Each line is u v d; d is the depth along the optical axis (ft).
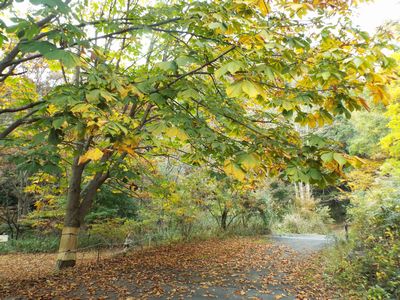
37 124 8.78
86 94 7.64
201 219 47.26
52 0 5.81
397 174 29.60
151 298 16.87
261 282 21.03
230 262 27.78
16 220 47.26
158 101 8.48
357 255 21.01
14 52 9.79
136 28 9.87
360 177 36.52
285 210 61.77
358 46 7.03
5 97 21.52
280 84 8.87
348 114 7.65
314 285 19.67
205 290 18.79
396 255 17.58
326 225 59.06
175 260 28.04
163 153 21.61
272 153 8.40
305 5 6.23
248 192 49.06
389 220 21.74
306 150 7.04
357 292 16.47
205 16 7.49
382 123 45.62
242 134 10.25
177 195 34.68
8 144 13.56
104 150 7.59
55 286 18.66
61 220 39.47
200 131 9.05
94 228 36.17
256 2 6.83
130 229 37.29
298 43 6.64
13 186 46.62
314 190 78.48
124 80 8.77
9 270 28.76
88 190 25.52
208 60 8.24
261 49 6.78
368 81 6.50
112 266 24.64
